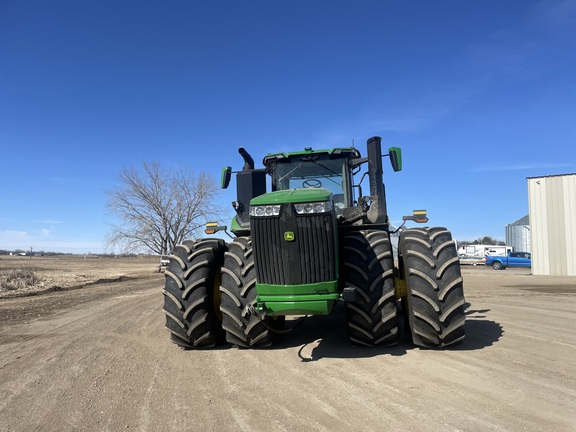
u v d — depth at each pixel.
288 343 5.41
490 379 3.69
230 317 4.92
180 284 5.10
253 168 6.27
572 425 2.78
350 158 6.14
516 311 8.06
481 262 42.69
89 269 32.19
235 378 4.04
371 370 4.06
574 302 9.69
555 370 3.93
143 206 36.84
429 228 5.02
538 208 22.69
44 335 6.47
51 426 3.07
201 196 37.81
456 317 4.50
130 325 7.28
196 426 2.99
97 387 3.91
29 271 20.53
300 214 4.20
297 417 3.06
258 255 4.36
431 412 3.03
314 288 4.28
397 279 4.98
